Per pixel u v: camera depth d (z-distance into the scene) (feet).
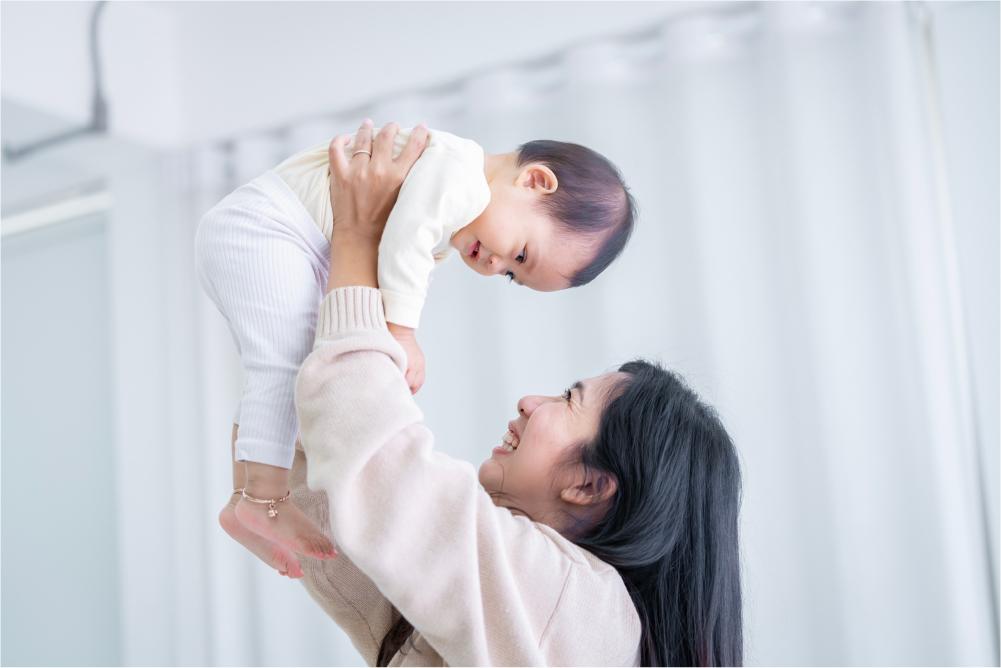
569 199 3.66
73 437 8.74
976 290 5.45
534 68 7.03
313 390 2.60
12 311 9.25
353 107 7.67
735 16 6.40
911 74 5.80
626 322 6.45
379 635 3.27
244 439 2.89
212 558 7.74
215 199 8.25
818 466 5.81
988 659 5.32
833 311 5.90
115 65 7.99
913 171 5.69
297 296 3.02
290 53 8.04
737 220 6.23
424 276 2.98
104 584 8.41
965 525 5.42
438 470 2.56
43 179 8.89
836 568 5.69
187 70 8.50
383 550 2.43
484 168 3.69
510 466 3.44
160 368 8.27
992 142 5.52
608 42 6.73
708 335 6.20
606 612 2.93
